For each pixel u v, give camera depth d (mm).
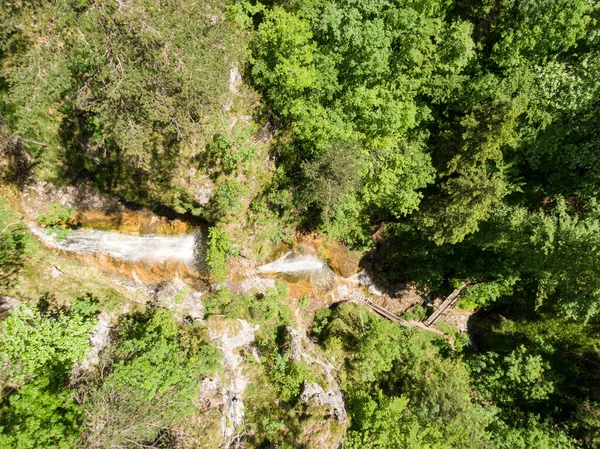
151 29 12805
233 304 22406
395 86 19625
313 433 18812
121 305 19125
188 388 15703
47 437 11758
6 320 14555
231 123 19688
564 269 18938
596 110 19625
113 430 12875
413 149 20609
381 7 18141
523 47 19625
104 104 13875
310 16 17297
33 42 14719
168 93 14625
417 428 18234
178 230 23078
